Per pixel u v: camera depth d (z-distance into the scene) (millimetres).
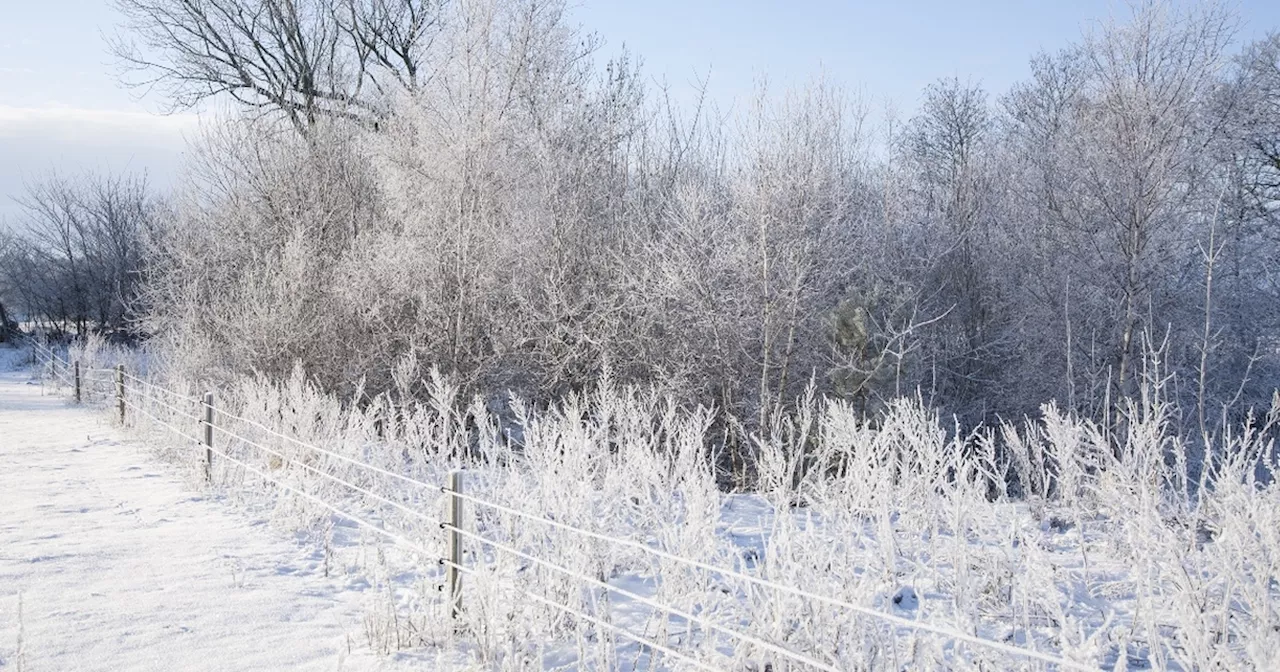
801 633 4668
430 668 5258
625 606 6312
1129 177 16969
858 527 6102
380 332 18109
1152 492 6547
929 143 35594
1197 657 4172
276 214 20344
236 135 21047
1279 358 20281
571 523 6145
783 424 15852
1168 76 16609
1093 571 6707
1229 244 20453
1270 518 4910
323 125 22062
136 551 8008
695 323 17266
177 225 21141
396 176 19000
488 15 18000
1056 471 9531
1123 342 17672
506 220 18734
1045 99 33969
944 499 6602
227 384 17484
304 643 5711
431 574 7227
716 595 5371
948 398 21547
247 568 7523
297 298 17719
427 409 16797
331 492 9969
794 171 17188
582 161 19125
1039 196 22172
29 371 38156
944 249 23047
